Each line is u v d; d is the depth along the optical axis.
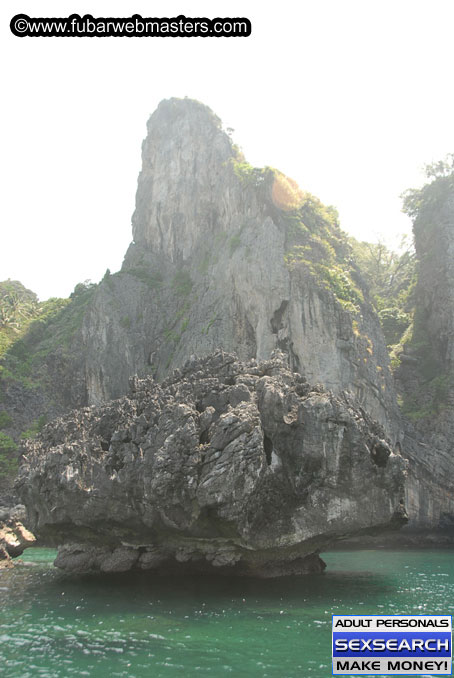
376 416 58.97
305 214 72.31
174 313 82.62
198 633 19.77
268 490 26.70
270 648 18.22
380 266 92.31
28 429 79.12
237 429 25.41
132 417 30.09
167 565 29.39
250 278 66.50
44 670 16.30
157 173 96.25
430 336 71.12
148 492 25.92
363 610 23.03
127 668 16.41
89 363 81.25
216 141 90.19
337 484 27.72
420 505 57.94
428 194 78.81
